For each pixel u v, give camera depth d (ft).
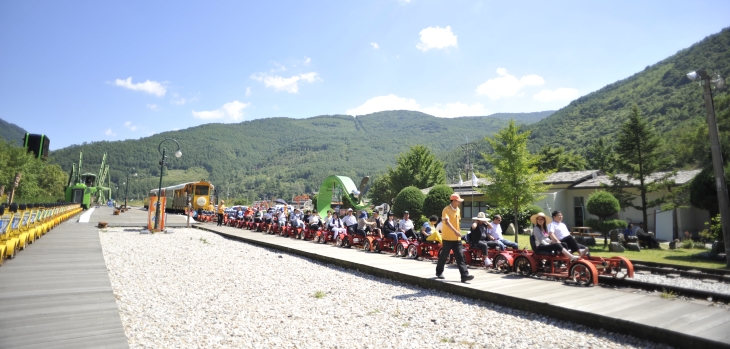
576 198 87.15
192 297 24.52
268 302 23.63
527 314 20.79
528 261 28.94
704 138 85.51
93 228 71.51
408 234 43.09
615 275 28.02
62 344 15.03
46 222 57.36
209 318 20.04
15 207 34.99
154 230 71.77
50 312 19.15
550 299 21.13
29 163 110.11
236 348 15.92
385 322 19.65
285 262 40.32
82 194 174.70
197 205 129.08
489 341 16.90
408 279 28.94
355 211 70.28
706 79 41.50
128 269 33.55
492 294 22.93
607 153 136.98
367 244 45.27
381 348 16.16
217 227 86.63
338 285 28.84
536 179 62.23
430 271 30.63
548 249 28.48
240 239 63.57
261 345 16.31
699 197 48.37
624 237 56.03
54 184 196.75
